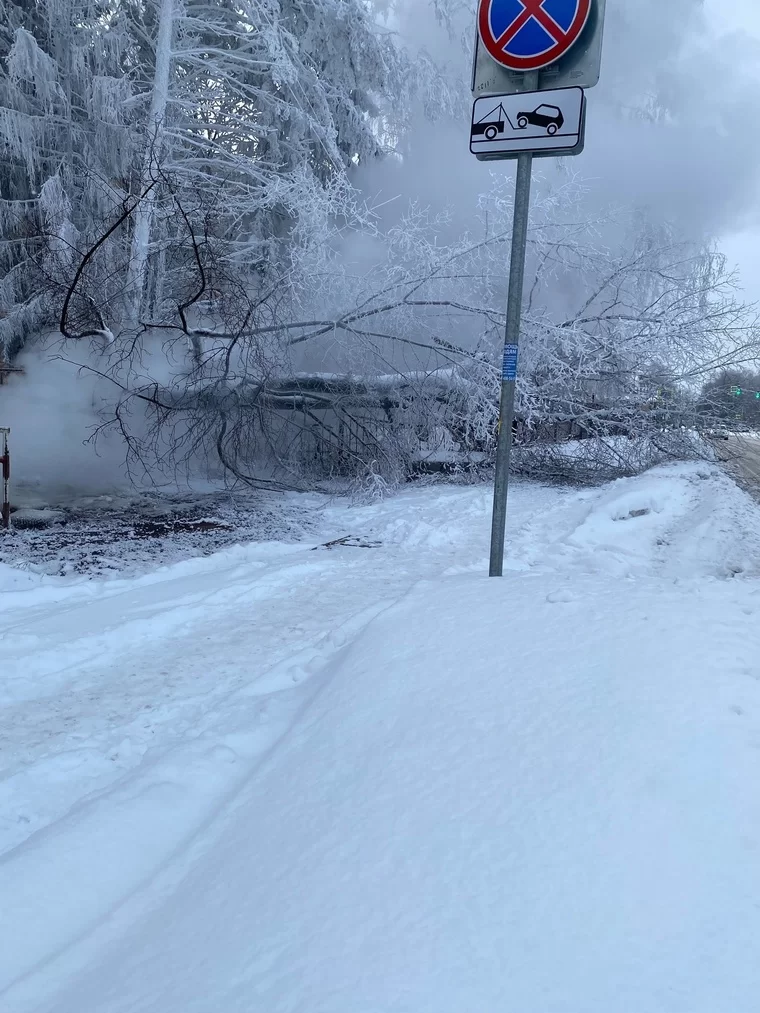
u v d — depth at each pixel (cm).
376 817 246
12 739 393
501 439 605
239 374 1275
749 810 225
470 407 1484
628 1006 160
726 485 1155
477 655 372
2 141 1488
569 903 192
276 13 1695
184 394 1266
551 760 260
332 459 1430
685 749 256
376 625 452
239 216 1502
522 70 569
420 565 802
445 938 186
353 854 229
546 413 1524
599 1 554
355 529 1060
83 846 271
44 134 1565
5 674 483
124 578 769
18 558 826
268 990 178
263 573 748
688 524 962
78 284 1194
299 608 632
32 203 1540
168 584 718
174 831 288
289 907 210
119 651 534
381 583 720
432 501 1280
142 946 213
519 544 904
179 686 466
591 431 1552
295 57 1786
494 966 175
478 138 587
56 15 1531
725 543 874
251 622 595
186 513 1137
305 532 1038
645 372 1558
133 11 1742
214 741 359
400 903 202
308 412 1407
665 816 223
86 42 1585
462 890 203
